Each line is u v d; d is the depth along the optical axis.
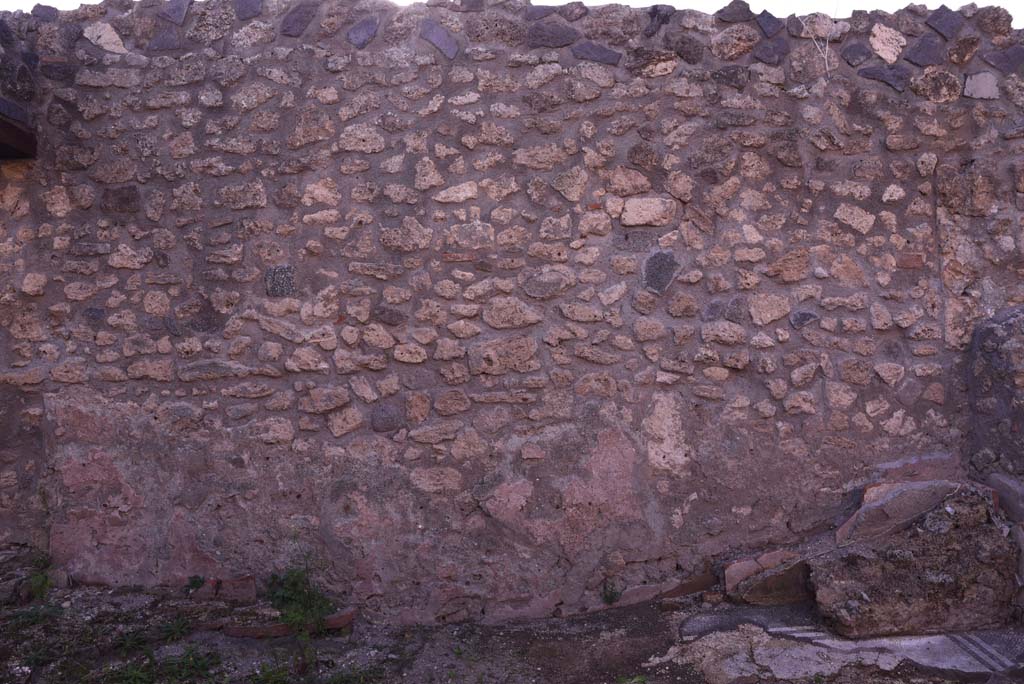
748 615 4.15
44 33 4.50
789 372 4.41
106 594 4.36
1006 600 4.03
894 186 4.45
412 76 4.41
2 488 4.50
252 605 4.30
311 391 4.39
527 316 4.38
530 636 4.17
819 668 3.70
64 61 4.49
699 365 4.40
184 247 4.44
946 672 3.66
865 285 4.44
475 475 4.37
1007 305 4.46
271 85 4.43
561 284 4.39
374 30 4.43
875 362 4.44
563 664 3.90
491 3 4.45
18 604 4.26
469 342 4.39
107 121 4.48
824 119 4.44
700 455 4.40
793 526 4.40
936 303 4.46
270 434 4.39
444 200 4.38
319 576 4.36
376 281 4.40
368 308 4.39
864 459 4.42
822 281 4.43
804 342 4.42
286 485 4.38
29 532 4.50
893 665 3.72
